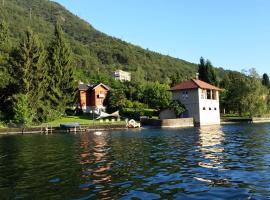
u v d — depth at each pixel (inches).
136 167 727.7
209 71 4665.4
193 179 588.1
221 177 599.2
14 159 914.7
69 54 3105.3
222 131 1958.7
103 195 491.5
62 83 3026.6
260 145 1114.1
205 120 2970.0
